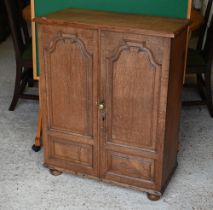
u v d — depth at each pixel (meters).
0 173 2.53
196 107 3.43
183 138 2.95
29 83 3.68
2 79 3.91
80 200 2.29
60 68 2.22
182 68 2.25
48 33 2.17
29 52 3.15
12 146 2.83
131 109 2.15
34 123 3.14
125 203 2.27
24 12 3.05
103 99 2.19
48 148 2.46
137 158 2.24
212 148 2.83
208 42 3.13
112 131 2.24
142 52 2.00
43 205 2.26
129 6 2.42
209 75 3.17
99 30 2.04
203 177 2.50
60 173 2.51
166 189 2.38
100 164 2.35
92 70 2.15
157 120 2.11
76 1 2.49
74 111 2.29
